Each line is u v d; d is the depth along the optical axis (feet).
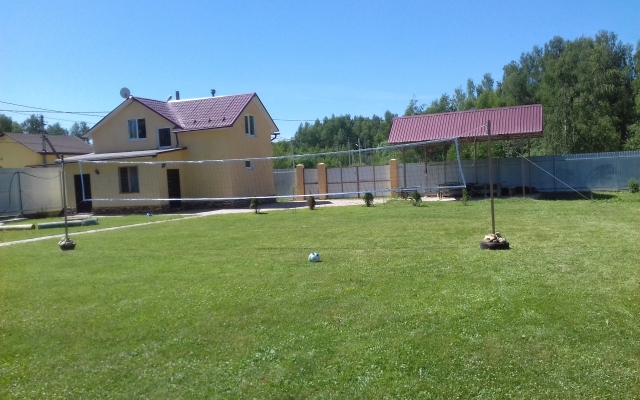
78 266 28.12
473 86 181.47
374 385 12.04
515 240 30.60
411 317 16.16
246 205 77.10
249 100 79.46
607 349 13.29
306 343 14.61
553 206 53.98
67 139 123.44
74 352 15.08
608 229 34.24
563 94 108.27
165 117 76.43
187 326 16.63
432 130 76.89
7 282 24.49
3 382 13.30
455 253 26.68
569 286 18.90
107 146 81.30
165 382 12.80
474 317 15.87
